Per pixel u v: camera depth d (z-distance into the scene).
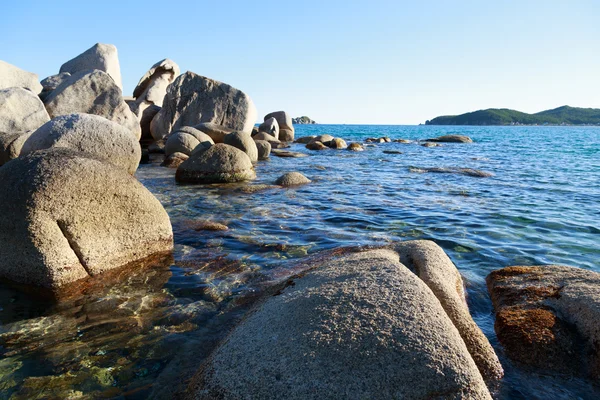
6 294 4.14
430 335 2.50
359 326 2.56
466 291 4.28
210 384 2.44
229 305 3.98
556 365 2.99
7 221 4.17
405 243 4.51
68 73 22.05
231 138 16.73
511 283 4.11
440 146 31.03
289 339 2.56
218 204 8.40
